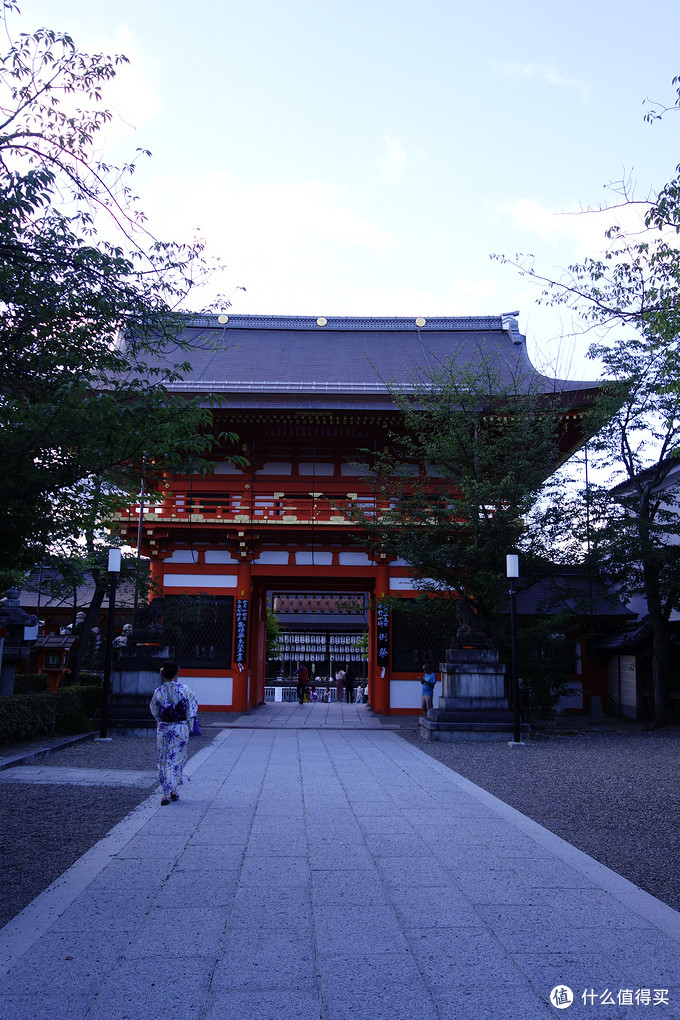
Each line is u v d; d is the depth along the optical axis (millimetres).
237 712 25031
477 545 19000
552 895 5918
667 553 20078
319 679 46188
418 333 35656
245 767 13086
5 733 14047
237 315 35875
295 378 29281
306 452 26719
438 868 6672
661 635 21312
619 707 25828
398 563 25703
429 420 21062
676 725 21156
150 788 11039
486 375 20328
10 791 10562
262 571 25938
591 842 7914
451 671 18312
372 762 13844
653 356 15828
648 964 4590
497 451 19484
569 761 14125
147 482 8234
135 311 7730
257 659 30047
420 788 10961
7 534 7375
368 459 26531
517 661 17953
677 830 8469
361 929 5129
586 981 4340
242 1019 3854
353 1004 4027
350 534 24938
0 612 17422
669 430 20125
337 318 36281
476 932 5094
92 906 5578
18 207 6996
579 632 26781
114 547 18156
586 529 20250
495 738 17688
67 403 6375
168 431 6836
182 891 5957
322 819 8742
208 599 25438
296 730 20562
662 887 6289
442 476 23172
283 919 5316
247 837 7816
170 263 7934
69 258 7207
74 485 7504
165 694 9984
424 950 4770
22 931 5066
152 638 18875
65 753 14789
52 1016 3879
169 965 4516
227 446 26156
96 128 7617
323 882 6211
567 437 24969
